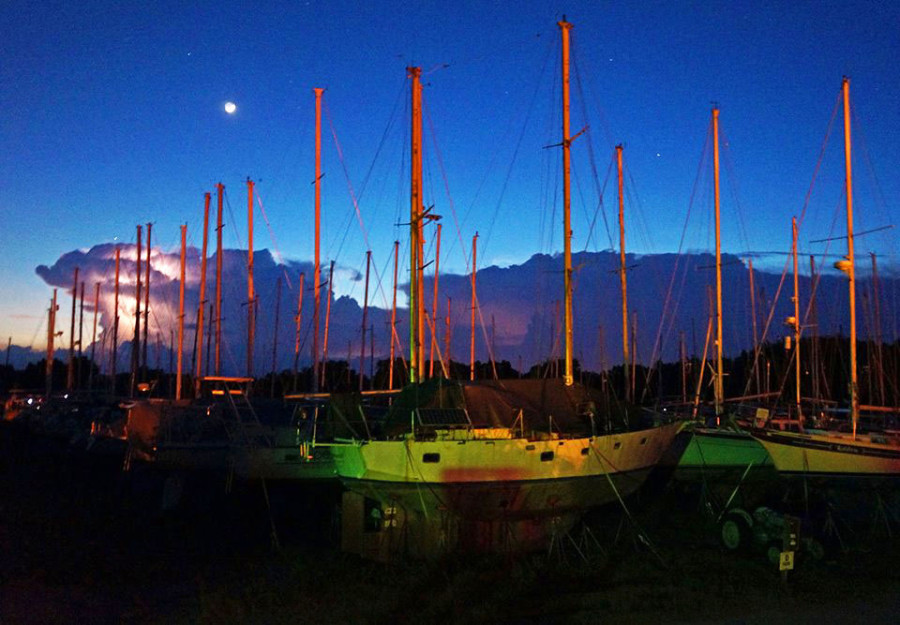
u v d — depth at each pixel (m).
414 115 25.30
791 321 31.17
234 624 13.95
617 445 20.02
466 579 15.54
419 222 24.36
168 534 22.11
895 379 40.12
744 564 16.98
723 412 28.09
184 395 45.62
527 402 20.39
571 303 23.47
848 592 14.70
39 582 17.16
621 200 34.69
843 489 21.34
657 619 13.25
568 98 24.50
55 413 49.22
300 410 25.53
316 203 31.28
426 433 18.23
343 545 19.03
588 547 18.77
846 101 24.08
